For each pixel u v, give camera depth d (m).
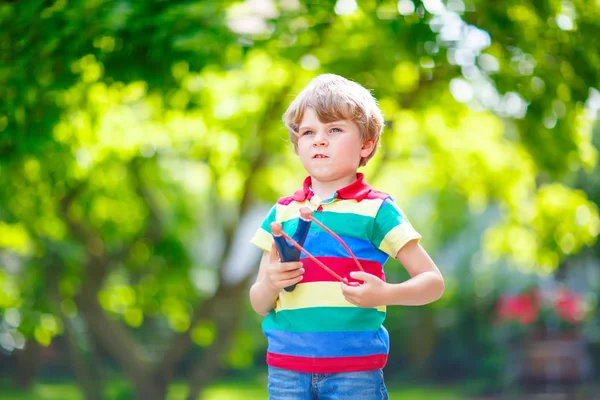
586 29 6.70
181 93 6.57
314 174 2.58
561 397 12.63
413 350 21.48
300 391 2.47
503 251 10.07
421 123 9.09
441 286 2.50
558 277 17.23
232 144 8.95
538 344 13.41
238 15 6.01
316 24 6.25
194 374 10.16
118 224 10.30
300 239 2.40
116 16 5.48
